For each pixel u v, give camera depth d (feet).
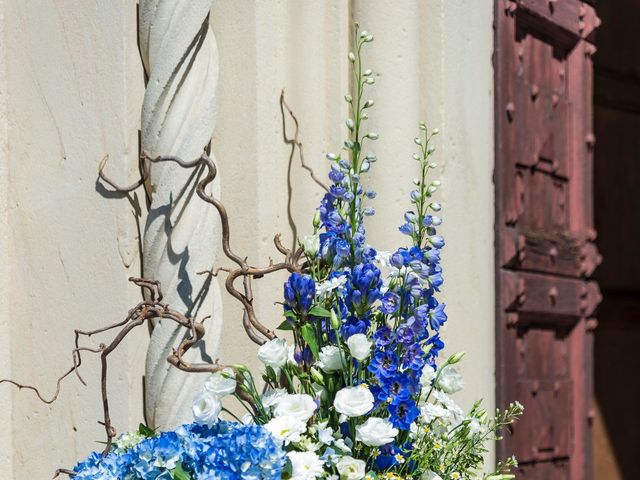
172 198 7.35
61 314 7.76
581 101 11.06
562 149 10.84
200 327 6.40
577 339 10.94
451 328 8.86
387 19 8.48
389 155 8.42
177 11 7.40
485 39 9.52
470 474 6.09
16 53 8.10
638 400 17.31
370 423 5.33
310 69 8.44
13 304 8.05
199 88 7.49
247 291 6.68
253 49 8.00
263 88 8.04
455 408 5.85
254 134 7.95
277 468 4.93
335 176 5.97
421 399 5.97
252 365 7.84
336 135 8.48
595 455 16.37
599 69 16.53
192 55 7.48
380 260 5.95
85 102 7.68
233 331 7.82
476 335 9.20
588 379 10.97
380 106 8.41
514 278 9.73
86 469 5.45
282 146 8.20
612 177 16.93
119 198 7.48
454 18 8.93
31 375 7.93
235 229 7.95
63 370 7.75
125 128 7.48
